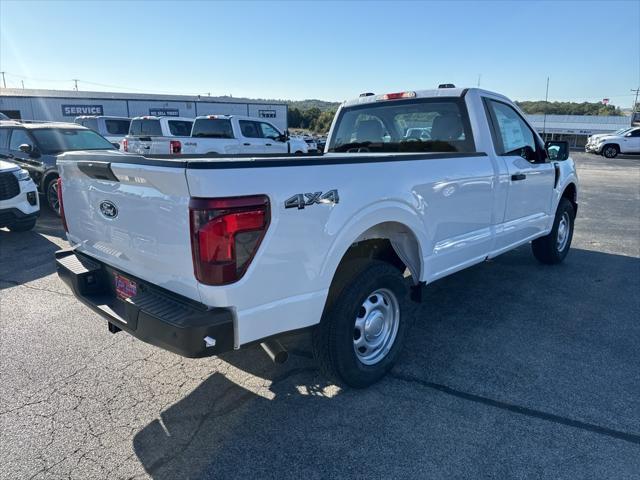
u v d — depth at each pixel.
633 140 30.45
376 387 3.23
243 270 2.36
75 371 3.45
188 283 2.40
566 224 6.16
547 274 5.74
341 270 3.04
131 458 2.55
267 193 2.38
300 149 16.47
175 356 3.67
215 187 2.22
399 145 4.88
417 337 3.99
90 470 2.46
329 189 2.67
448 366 3.50
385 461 2.51
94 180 2.94
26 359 3.62
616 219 9.67
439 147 4.53
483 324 4.25
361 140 5.21
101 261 3.11
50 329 4.16
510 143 4.70
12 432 2.77
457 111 4.36
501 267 6.04
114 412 2.96
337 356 2.95
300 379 3.34
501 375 3.37
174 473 2.44
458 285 5.32
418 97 4.60
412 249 3.49
